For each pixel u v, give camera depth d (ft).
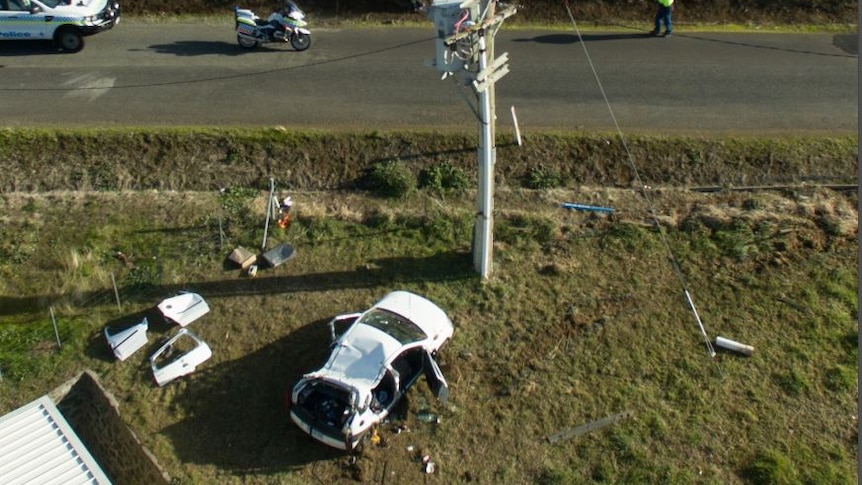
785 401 42.52
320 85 64.44
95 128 57.77
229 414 41.73
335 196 55.21
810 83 66.23
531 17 76.64
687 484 38.40
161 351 43.65
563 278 49.52
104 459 41.01
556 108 61.72
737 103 63.05
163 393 42.70
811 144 57.88
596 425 41.14
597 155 57.16
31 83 63.87
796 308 47.57
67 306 47.19
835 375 43.70
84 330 46.06
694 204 54.75
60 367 44.01
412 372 42.34
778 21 77.41
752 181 56.54
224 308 47.44
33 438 33.22
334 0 77.82
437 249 51.42
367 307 47.55
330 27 74.84
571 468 39.22
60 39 67.82
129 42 71.15
